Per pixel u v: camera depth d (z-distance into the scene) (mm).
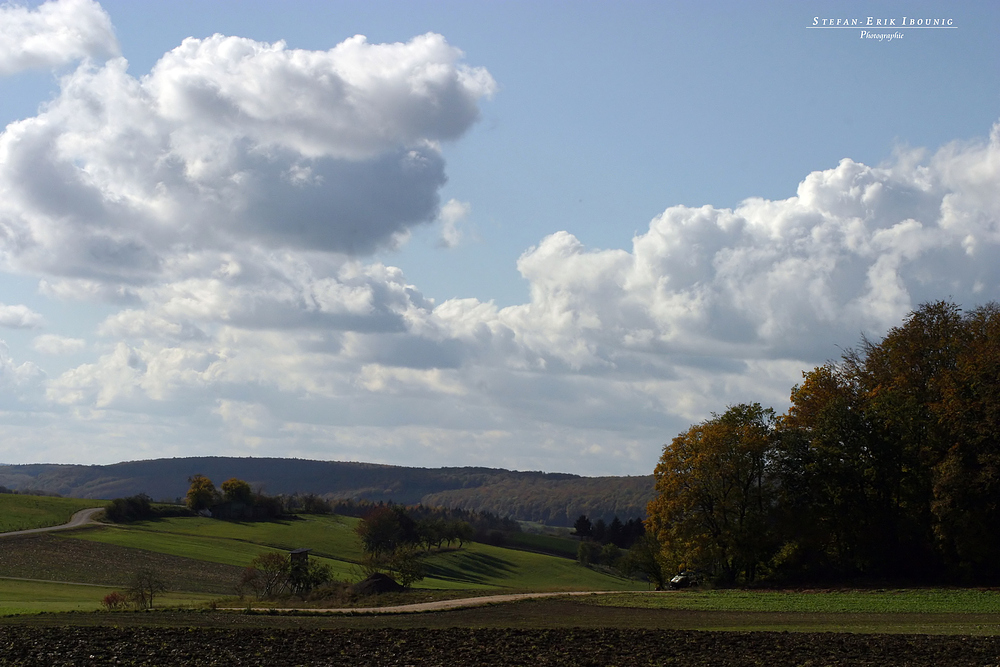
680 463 72938
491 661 33188
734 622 45062
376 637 39500
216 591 89125
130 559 110750
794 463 69312
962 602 49812
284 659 33688
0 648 35562
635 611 52094
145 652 35094
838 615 47000
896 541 64938
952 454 59750
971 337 66688
